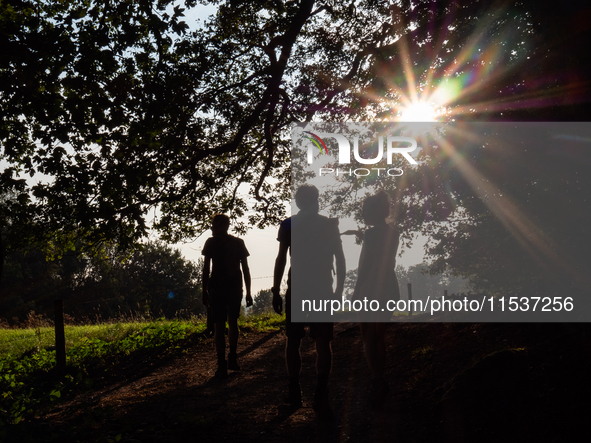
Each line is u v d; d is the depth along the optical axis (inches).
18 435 134.0
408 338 245.4
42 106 251.4
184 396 188.4
